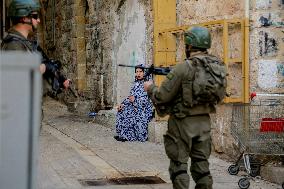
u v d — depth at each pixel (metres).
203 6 15.15
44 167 13.33
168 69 9.81
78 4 27.50
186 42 8.88
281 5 13.41
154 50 17.03
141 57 19.20
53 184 11.53
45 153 15.25
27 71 3.36
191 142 8.59
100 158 14.68
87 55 26.70
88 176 12.43
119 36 21.39
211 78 8.45
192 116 8.61
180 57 16.39
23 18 8.49
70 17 28.67
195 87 8.39
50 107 29.20
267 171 11.81
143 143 17.30
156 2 16.89
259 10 13.39
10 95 3.34
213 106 8.86
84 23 27.62
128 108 17.81
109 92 22.88
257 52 13.43
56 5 32.22
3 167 3.34
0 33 32.31
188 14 16.05
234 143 13.62
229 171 12.40
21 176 3.36
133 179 12.20
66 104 29.73
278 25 13.43
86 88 27.09
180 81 8.45
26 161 3.37
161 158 14.76
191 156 8.84
